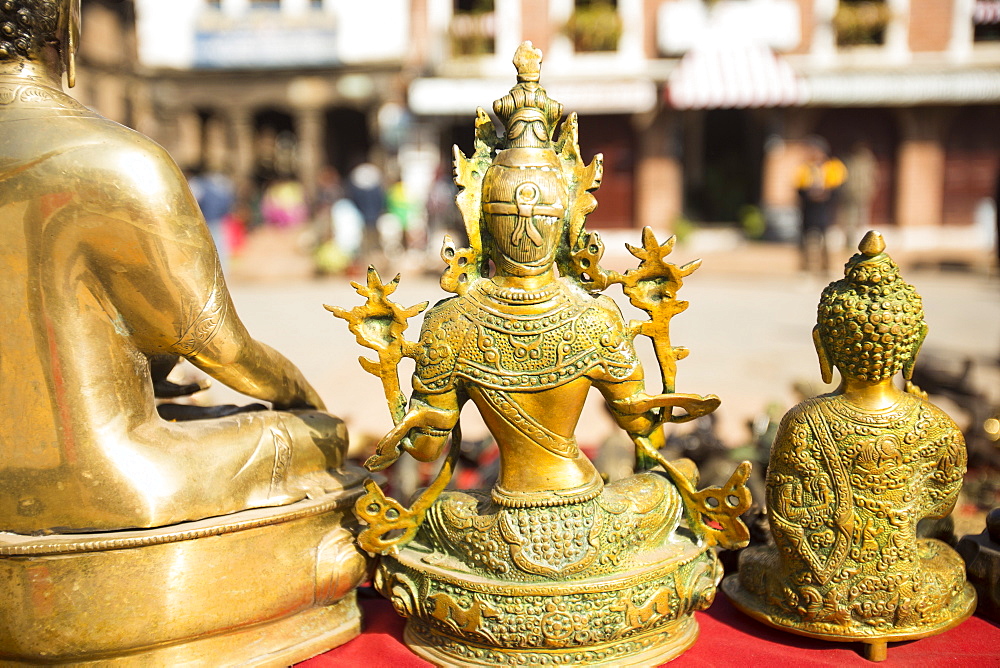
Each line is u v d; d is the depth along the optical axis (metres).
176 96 17.64
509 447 1.76
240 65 17.41
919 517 1.79
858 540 1.75
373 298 1.73
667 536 1.85
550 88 15.67
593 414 5.26
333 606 1.91
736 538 1.84
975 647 1.85
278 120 22.97
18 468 1.66
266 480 1.80
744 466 1.78
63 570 1.63
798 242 15.82
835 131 16.00
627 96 15.53
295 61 17.33
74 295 1.65
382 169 17.55
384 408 5.54
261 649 1.77
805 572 1.79
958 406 3.65
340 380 6.43
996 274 12.30
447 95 15.71
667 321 1.82
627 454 3.22
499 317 1.71
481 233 1.77
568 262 1.80
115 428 1.68
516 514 1.72
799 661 1.79
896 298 1.68
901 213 15.99
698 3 15.34
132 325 1.71
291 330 8.67
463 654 1.77
